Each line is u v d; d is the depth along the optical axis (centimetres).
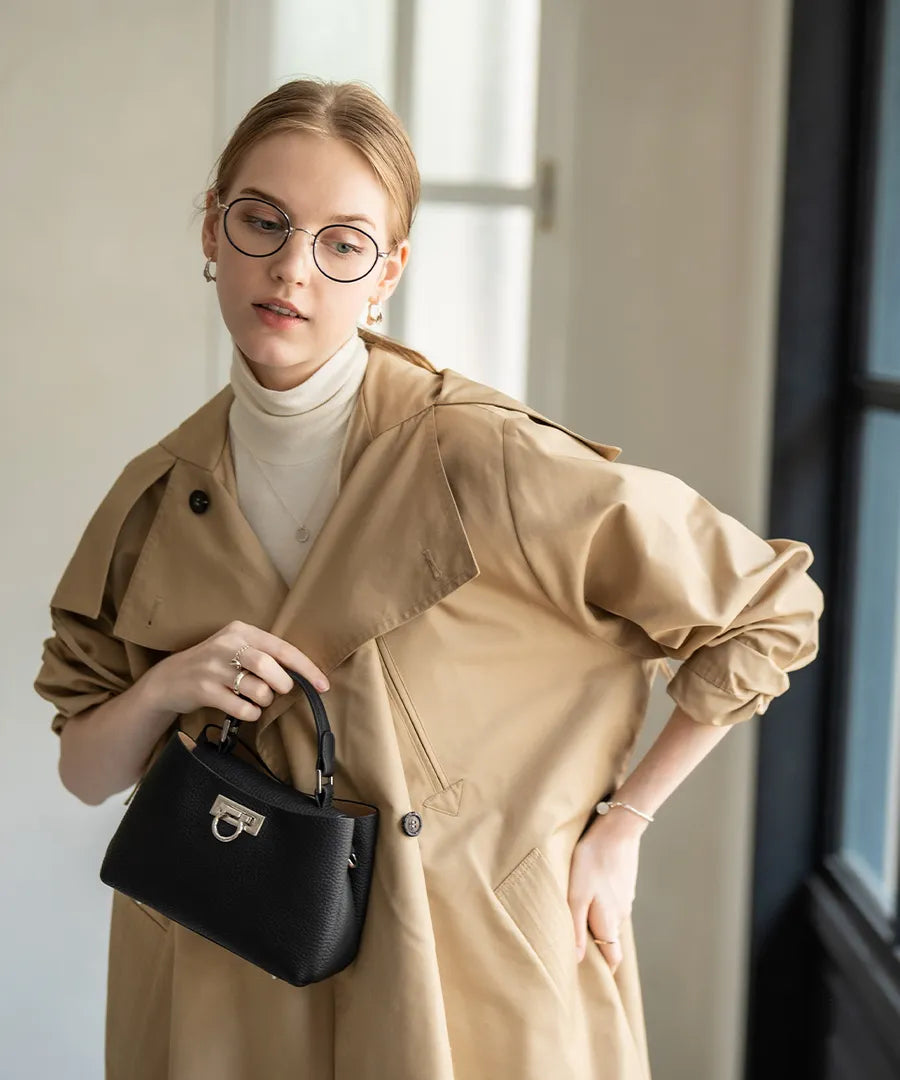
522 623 142
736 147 240
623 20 248
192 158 253
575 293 258
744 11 238
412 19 257
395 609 136
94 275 253
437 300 264
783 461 221
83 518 259
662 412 251
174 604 145
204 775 131
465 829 138
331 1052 138
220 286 135
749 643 141
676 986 256
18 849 263
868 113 213
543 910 139
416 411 142
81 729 152
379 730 135
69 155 249
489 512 136
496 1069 137
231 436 147
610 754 148
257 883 127
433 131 260
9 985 265
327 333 134
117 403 257
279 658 135
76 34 246
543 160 260
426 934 132
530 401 266
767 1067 236
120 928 156
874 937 206
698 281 246
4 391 253
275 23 253
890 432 210
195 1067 138
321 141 132
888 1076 197
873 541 218
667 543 137
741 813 240
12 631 259
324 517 142
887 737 212
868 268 215
